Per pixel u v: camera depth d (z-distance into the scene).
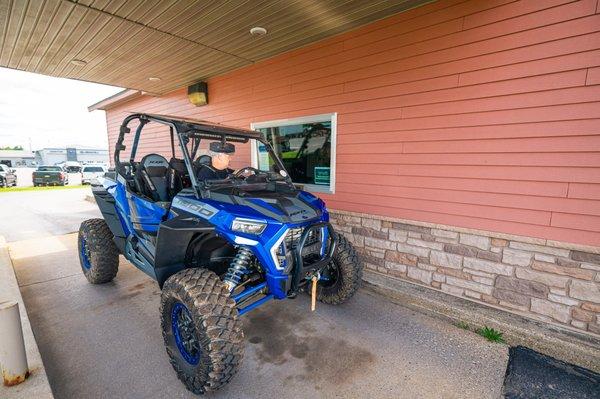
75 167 24.91
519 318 2.75
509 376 2.23
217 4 3.10
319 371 2.26
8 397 1.72
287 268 2.22
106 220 3.45
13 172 20.19
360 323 2.90
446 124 3.09
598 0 2.27
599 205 2.39
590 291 2.46
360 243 3.91
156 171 3.11
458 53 2.95
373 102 3.60
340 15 3.33
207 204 2.24
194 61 4.79
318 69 4.08
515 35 2.64
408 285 3.44
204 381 1.87
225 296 1.96
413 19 3.19
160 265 2.32
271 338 2.65
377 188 3.69
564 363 2.37
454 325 2.89
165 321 2.16
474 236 3.01
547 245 2.61
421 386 2.12
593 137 2.38
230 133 2.95
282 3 3.10
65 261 4.55
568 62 2.42
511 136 2.74
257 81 4.91
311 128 4.36
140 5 3.12
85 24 3.53
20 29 3.65
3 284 3.24
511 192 2.79
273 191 2.76
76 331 2.72
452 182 3.12
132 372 2.21
